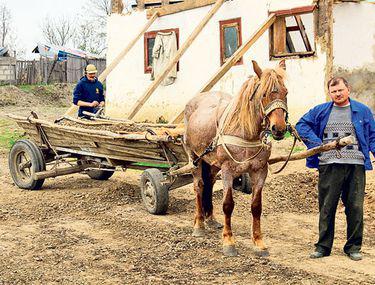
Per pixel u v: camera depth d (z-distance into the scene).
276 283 5.61
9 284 5.56
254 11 15.30
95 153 9.58
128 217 8.36
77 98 11.05
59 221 8.13
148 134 8.36
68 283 5.59
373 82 16.77
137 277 5.76
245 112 6.25
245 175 9.33
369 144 6.40
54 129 9.95
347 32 16.42
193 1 16.53
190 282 5.61
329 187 6.40
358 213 6.39
